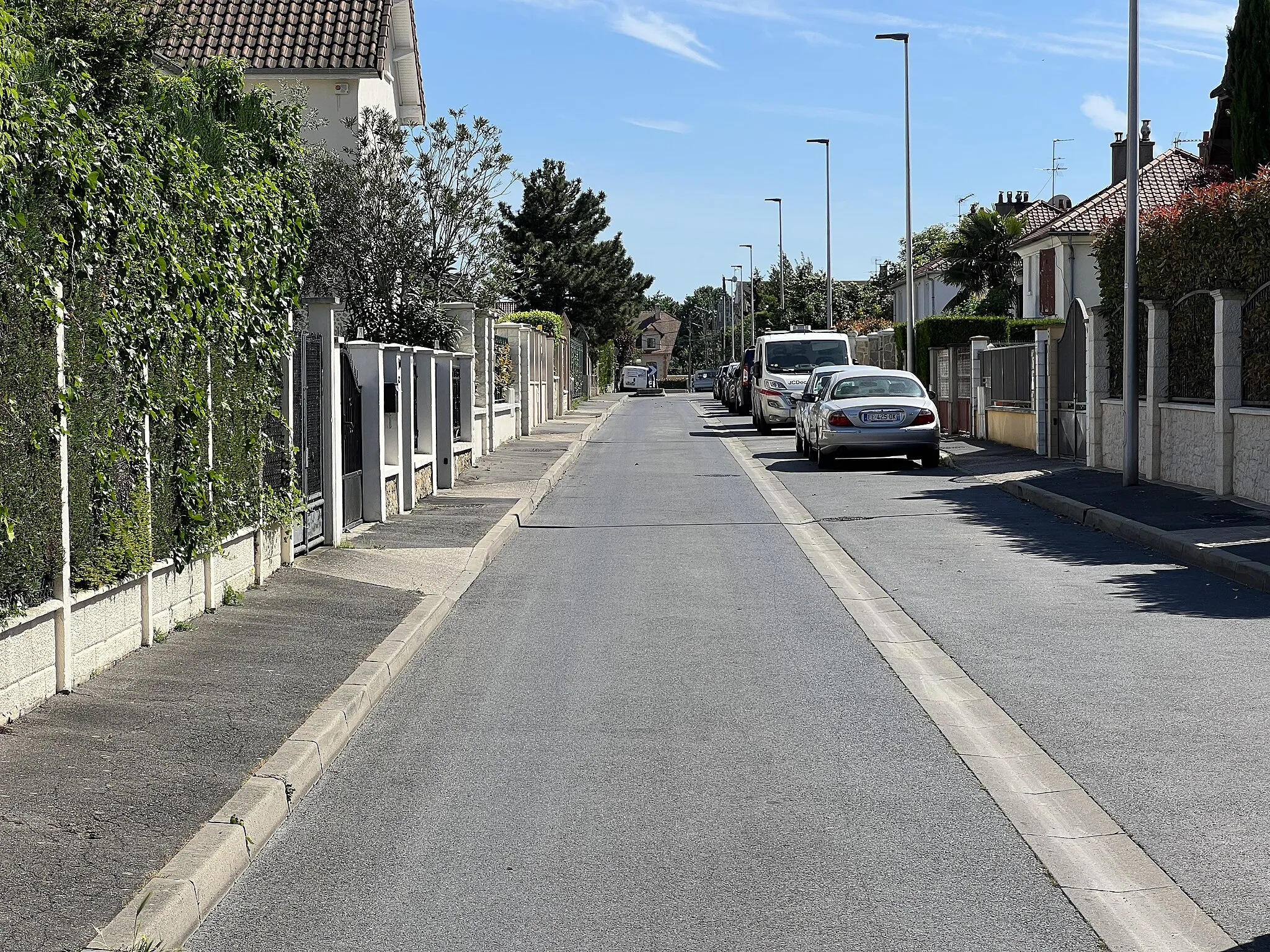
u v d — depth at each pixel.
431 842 5.44
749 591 11.57
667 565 13.20
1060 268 42.22
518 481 21.16
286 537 11.81
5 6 7.28
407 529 14.95
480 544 13.87
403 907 4.76
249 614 9.62
